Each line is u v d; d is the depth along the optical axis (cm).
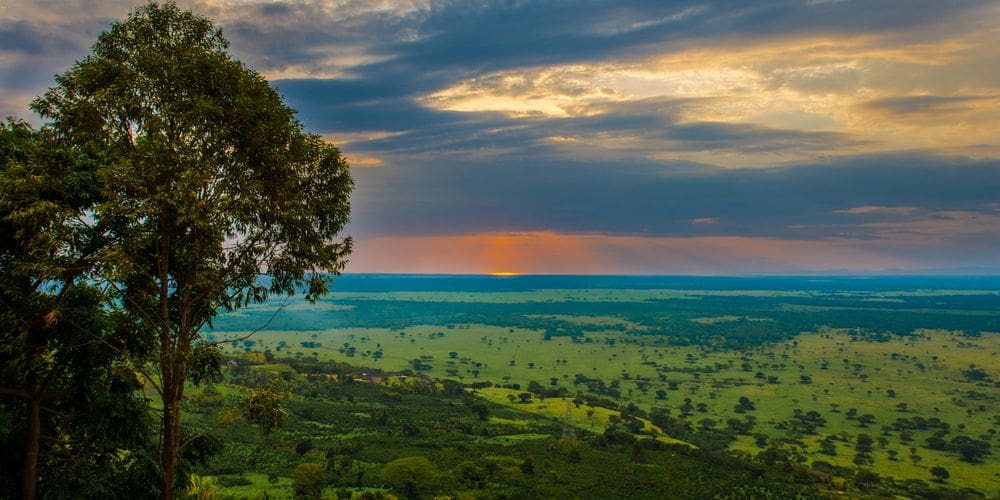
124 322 2262
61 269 2033
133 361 2158
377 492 8094
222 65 2005
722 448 13562
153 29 2070
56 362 2442
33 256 2111
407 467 9075
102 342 2314
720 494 9194
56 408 2602
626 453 11312
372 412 13550
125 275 1995
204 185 1966
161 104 1972
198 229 1989
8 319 2166
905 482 11744
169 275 2244
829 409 19525
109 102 1952
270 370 17175
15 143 2236
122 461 2719
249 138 2000
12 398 2439
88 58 2019
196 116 1944
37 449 2398
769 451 12912
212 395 11831
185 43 2081
